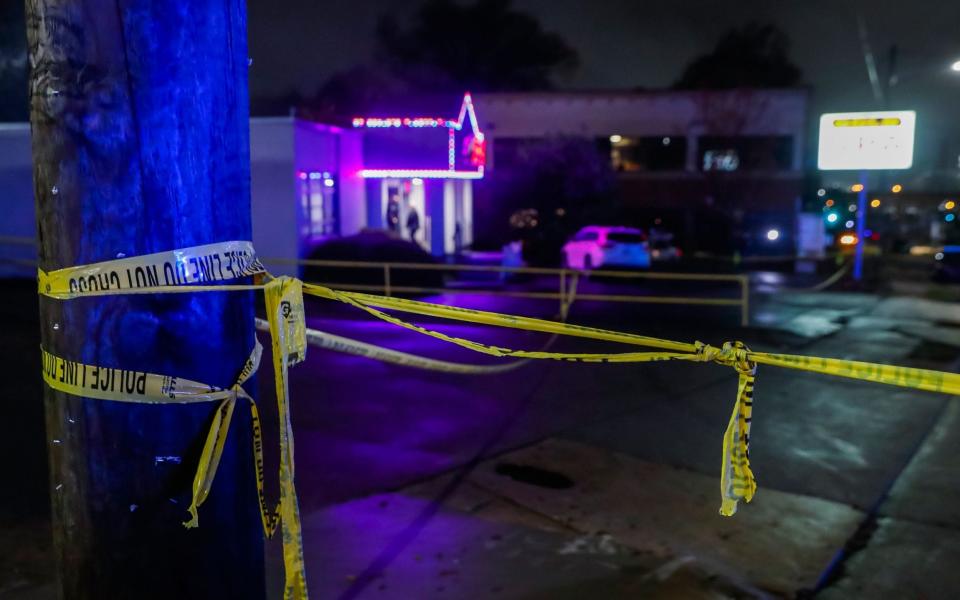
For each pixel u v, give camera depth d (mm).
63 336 1707
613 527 4648
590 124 39812
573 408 7559
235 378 1837
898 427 7141
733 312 15656
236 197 1833
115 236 1667
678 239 39500
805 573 4133
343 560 4098
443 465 5773
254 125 16969
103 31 1620
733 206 38469
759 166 38969
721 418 7316
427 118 22281
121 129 1646
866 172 22219
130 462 1728
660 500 5141
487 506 4938
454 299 16562
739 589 3908
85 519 1741
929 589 4023
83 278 1676
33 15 1650
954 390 1681
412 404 7547
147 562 1757
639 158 40219
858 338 12695
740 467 2006
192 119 1714
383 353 3408
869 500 5277
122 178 1656
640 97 39438
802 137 38719
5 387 7680
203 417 1779
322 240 18594
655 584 3908
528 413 7332
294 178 17031
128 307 1685
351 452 6039
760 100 38750
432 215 25016
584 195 36406
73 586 1777
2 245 16969
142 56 1645
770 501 5203
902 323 14539
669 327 13406
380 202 23031
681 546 4406
